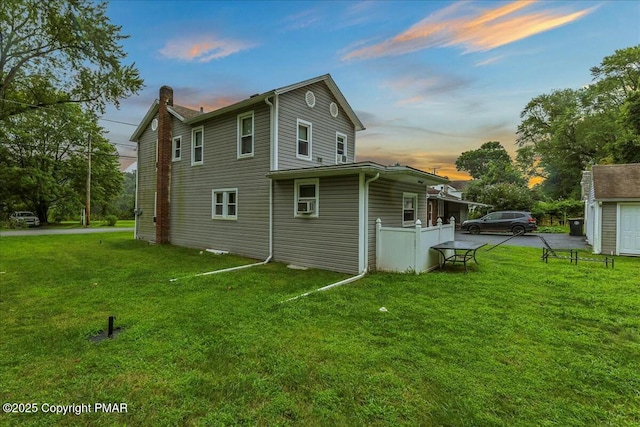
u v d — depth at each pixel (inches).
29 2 454.3
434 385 106.9
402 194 374.9
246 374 114.5
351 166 285.3
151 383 108.5
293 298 209.9
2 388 104.7
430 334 149.4
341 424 88.7
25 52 496.7
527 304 195.5
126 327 160.2
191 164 487.8
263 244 379.9
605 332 152.3
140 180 609.6
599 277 268.7
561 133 1105.4
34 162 995.9
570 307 188.7
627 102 772.6
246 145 404.8
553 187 1425.9
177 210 515.8
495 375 113.0
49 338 145.2
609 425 88.4
